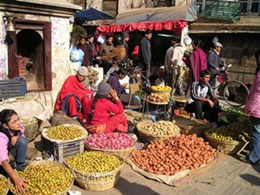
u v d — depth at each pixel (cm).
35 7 569
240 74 1100
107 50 939
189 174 408
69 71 676
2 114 337
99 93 478
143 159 433
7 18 538
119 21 1278
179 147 454
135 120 626
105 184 356
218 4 1109
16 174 316
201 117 580
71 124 480
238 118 591
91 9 1245
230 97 960
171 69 913
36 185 315
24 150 362
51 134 418
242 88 927
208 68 816
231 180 406
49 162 373
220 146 484
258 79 427
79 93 580
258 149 446
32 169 347
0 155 314
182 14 1099
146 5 1349
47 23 606
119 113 496
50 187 314
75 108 554
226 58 1132
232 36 1110
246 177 416
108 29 1235
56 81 647
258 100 427
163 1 1295
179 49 900
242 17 1115
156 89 648
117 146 420
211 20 1142
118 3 1420
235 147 481
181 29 1098
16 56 569
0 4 524
